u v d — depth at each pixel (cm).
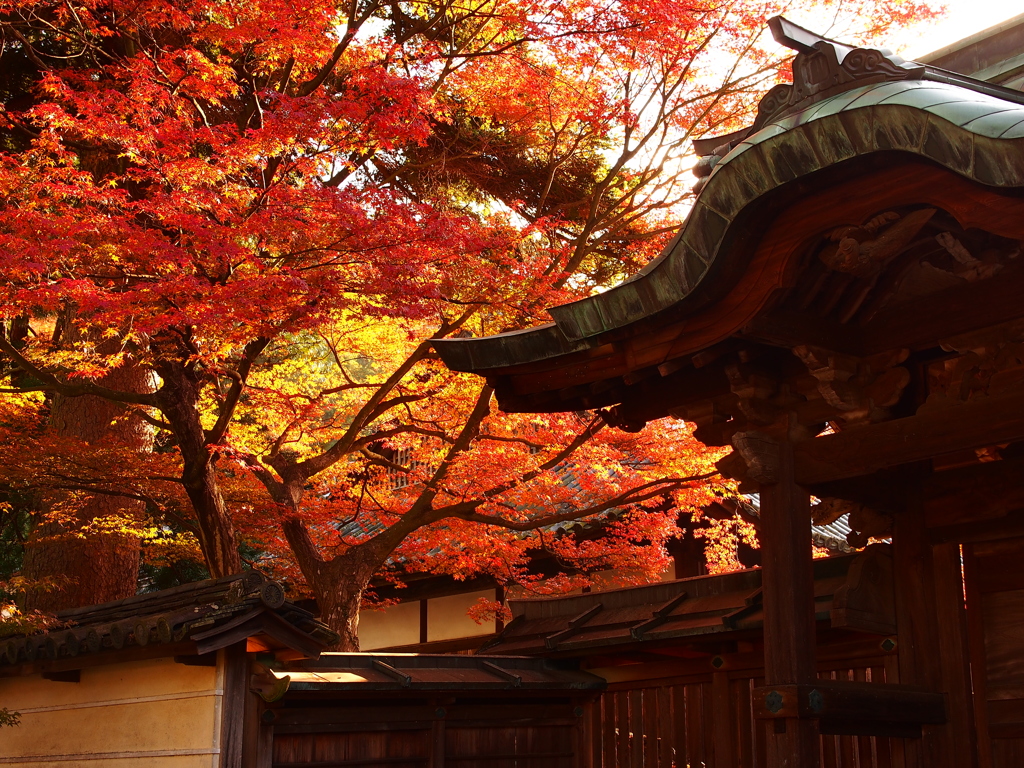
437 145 1274
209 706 578
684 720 684
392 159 1286
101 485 1141
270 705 576
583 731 728
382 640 1562
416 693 626
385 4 1154
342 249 794
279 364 1270
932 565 533
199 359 893
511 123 1176
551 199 1338
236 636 557
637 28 941
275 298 754
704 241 432
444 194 1302
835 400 477
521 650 755
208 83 891
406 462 1448
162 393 998
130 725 636
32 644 680
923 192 384
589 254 1322
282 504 1049
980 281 459
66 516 1213
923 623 529
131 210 855
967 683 509
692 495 1079
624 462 1159
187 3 966
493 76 1099
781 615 470
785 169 399
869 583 545
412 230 780
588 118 1096
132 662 637
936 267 476
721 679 661
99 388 990
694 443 1043
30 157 862
